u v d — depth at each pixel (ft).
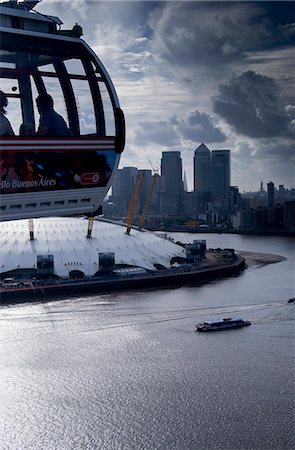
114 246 428.97
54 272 371.35
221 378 184.75
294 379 181.27
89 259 397.60
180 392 173.99
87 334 245.65
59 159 51.34
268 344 225.97
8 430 152.46
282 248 645.92
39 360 208.95
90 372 194.49
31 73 50.34
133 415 159.02
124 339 237.45
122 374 191.93
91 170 53.67
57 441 145.89
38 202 51.16
